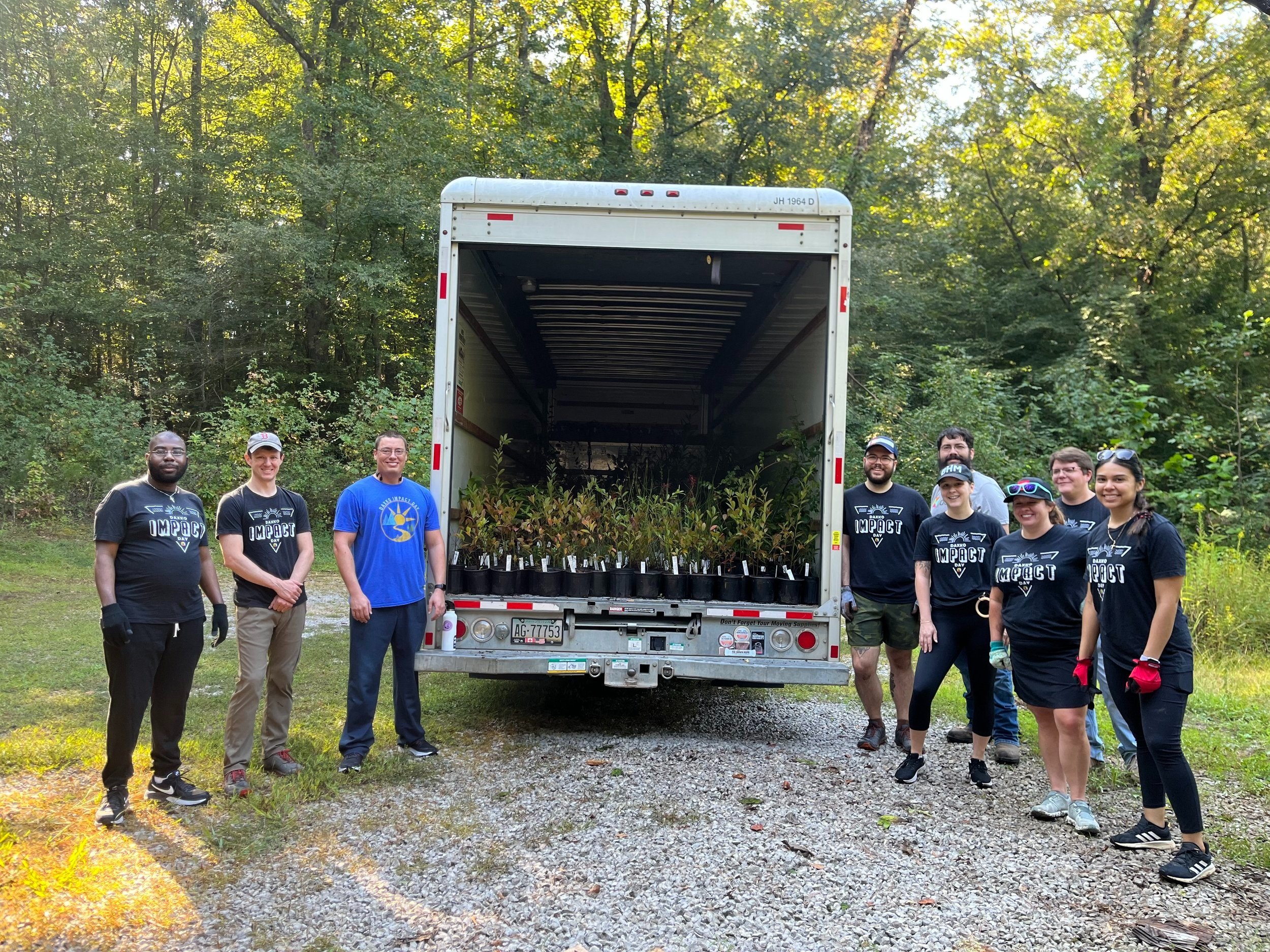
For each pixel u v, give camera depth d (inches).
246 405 637.3
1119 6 880.3
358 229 784.3
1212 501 522.3
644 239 209.0
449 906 128.7
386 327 858.1
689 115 972.6
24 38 830.5
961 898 134.6
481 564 218.1
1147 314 836.6
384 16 884.6
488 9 956.0
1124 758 199.9
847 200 210.2
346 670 282.8
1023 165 950.4
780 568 219.5
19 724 210.4
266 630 174.4
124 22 911.0
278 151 839.1
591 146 956.0
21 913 122.8
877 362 799.7
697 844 152.0
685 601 213.5
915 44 901.8
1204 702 269.4
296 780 179.0
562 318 339.0
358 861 143.2
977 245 1000.9
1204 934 123.0
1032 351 922.1
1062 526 170.9
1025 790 188.9
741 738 223.9
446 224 209.8
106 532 150.5
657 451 473.7
